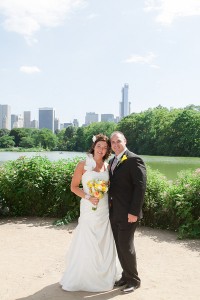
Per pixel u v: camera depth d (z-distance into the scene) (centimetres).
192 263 593
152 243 713
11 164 1003
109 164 504
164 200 829
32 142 16462
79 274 474
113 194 476
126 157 471
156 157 7775
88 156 500
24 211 966
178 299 452
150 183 856
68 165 945
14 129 16900
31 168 959
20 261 601
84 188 495
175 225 816
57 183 927
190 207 775
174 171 2698
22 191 941
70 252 490
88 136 13650
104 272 477
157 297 456
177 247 685
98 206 482
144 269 564
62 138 16850
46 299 450
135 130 9994
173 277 529
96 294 464
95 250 475
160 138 9094
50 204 955
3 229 821
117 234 480
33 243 709
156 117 9800
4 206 957
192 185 812
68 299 449
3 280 516
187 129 8650
